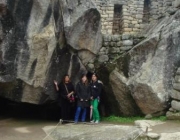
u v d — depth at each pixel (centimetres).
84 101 952
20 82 919
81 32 969
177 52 937
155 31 1052
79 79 1020
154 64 947
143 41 999
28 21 881
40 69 918
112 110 1041
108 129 791
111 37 1071
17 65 895
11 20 867
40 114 1130
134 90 950
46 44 898
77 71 1012
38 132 842
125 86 979
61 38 939
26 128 890
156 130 752
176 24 976
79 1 968
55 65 952
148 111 934
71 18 945
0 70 883
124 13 1254
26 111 1182
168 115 882
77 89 957
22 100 955
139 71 969
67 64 980
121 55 1043
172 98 905
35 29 887
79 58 1006
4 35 866
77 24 954
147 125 801
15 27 873
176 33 944
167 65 934
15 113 1141
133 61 996
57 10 915
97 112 957
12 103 1227
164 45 948
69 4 945
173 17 1019
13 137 784
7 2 850
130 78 982
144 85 923
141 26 1272
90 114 980
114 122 945
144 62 973
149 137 700
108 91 1034
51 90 966
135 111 980
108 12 1245
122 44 1075
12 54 884
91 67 1042
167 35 953
